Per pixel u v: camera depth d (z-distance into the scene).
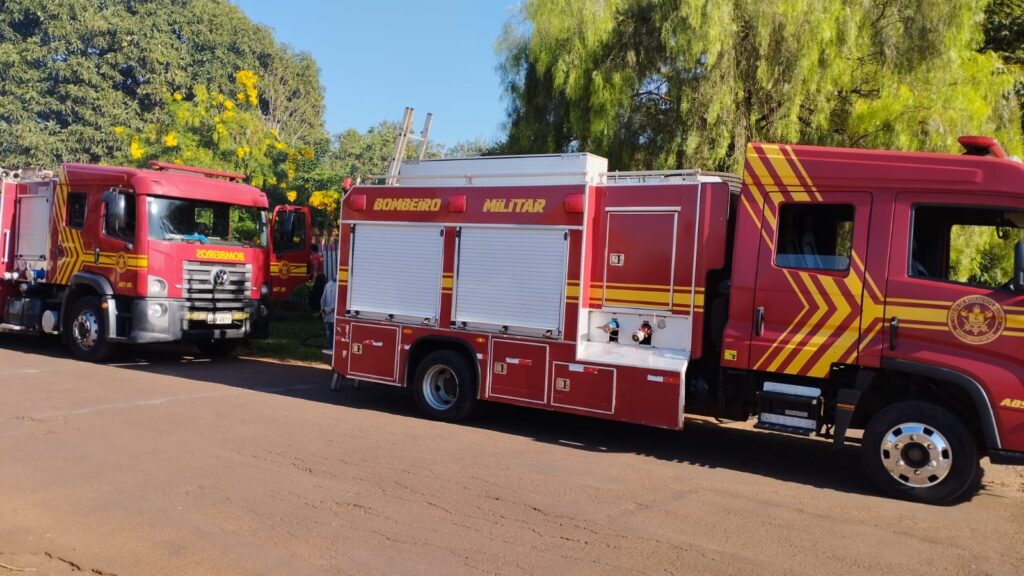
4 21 33.47
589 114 13.02
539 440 8.67
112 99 33.59
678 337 8.10
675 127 12.60
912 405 6.72
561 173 8.69
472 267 9.25
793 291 7.33
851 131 12.20
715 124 12.01
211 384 11.47
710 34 11.55
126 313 12.95
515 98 14.36
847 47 11.62
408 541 5.29
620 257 8.46
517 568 4.86
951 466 6.54
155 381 11.51
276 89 43.78
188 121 21.83
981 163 6.70
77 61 33.34
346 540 5.28
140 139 23.08
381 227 10.04
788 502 6.54
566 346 8.52
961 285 6.68
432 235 9.59
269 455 7.42
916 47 11.66
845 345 7.05
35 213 14.25
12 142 32.16
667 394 7.85
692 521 5.90
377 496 6.25
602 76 12.55
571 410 8.45
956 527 5.99
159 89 34.62
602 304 8.55
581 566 4.93
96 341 13.09
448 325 9.38
